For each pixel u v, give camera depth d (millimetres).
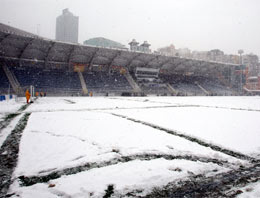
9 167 4551
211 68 73000
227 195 3387
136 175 4086
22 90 41469
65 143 6359
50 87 46938
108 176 4031
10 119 11141
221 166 4758
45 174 4145
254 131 8453
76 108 17719
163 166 4578
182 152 5680
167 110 16672
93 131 8094
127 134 7633
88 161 4836
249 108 19547
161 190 3553
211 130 8602
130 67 63719
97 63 57719
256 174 4324
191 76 76625
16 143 6414
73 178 3932
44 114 13281
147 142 6562
